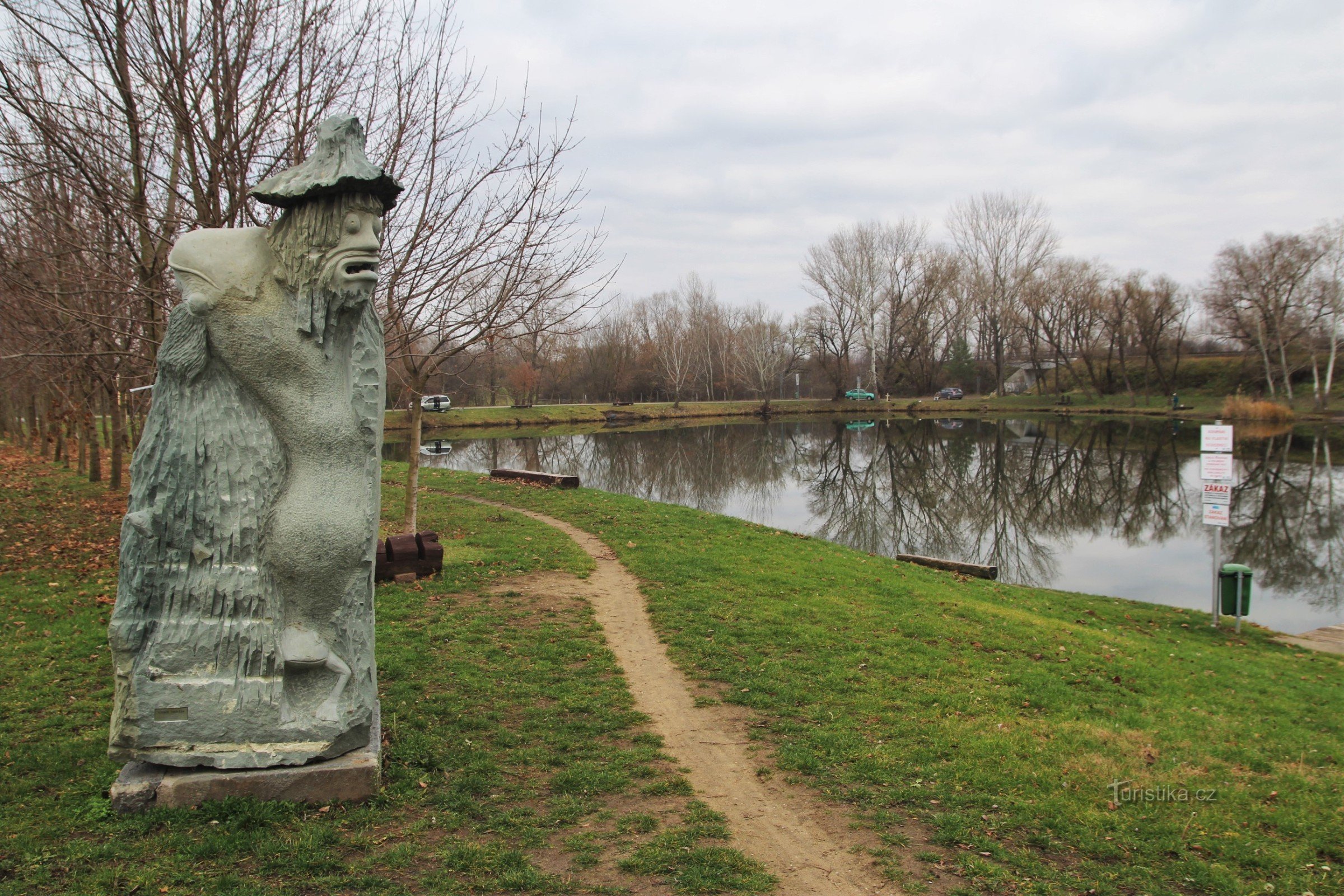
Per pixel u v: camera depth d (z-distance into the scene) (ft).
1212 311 190.08
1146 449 140.77
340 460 16.75
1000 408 225.35
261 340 15.92
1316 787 20.08
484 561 41.88
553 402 247.91
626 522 56.65
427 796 17.34
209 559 16.11
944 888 14.90
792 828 17.11
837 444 156.76
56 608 29.35
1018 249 227.20
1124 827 17.56
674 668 27.81
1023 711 24.82
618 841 16.17
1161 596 56.44
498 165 40.86
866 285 233.55
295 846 14.60
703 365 274.16
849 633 32.19
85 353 34.01
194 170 32.01
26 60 33.96
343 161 15.90
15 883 13.01
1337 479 105.50
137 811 15.46
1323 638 43.16
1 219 42.50
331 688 16.80
